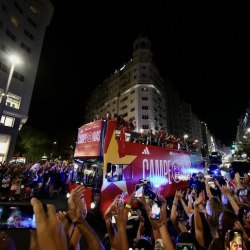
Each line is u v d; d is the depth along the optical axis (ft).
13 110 93.76
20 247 16.10
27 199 39.93
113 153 28.17
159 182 34.12
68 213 5.36
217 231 9.68
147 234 15.42
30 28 113.09
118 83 212.02
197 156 52.34
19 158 90.84
